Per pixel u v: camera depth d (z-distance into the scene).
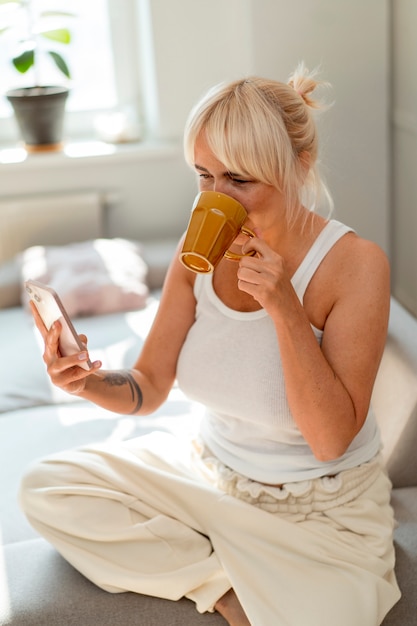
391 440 1.77
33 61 3.03
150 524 1.52
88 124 3.40
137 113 3.44
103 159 3.17
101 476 1.58
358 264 1.46
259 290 1.32
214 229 1.27
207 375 1.54
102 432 2.13
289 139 1.37
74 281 2.77
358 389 1.43
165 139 3.26
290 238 1.48
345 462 1.53
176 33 3.11
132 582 1.49
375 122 2.88
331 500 1.50
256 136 1.33
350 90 2.84
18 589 1.54
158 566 1.49
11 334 2.67
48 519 1.56
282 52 2.80
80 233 3.22
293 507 1.51
